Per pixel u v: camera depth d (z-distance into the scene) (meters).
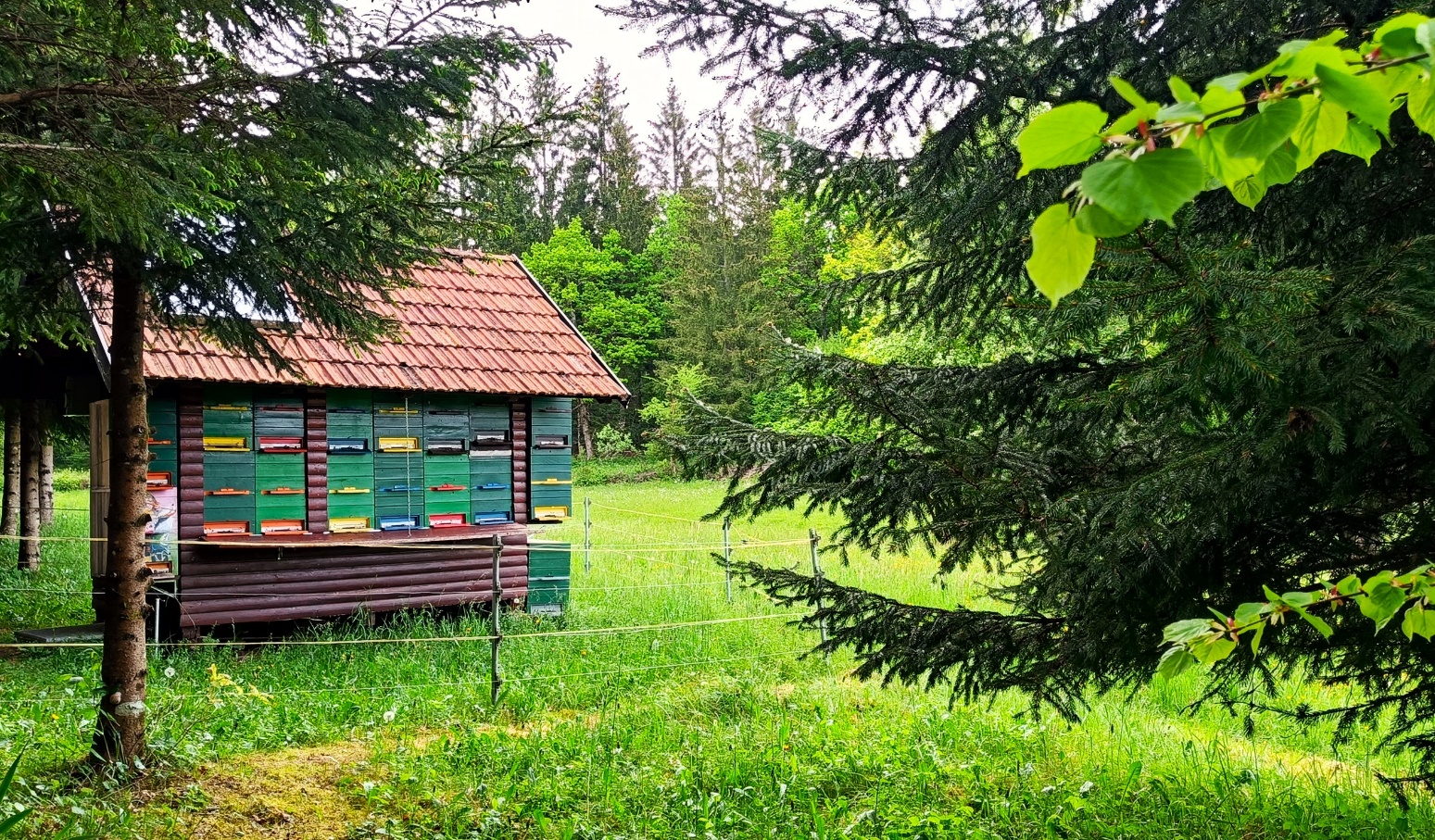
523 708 8.41
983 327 5.59
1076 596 4.33
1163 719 8.66
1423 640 3.79
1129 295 3.09
